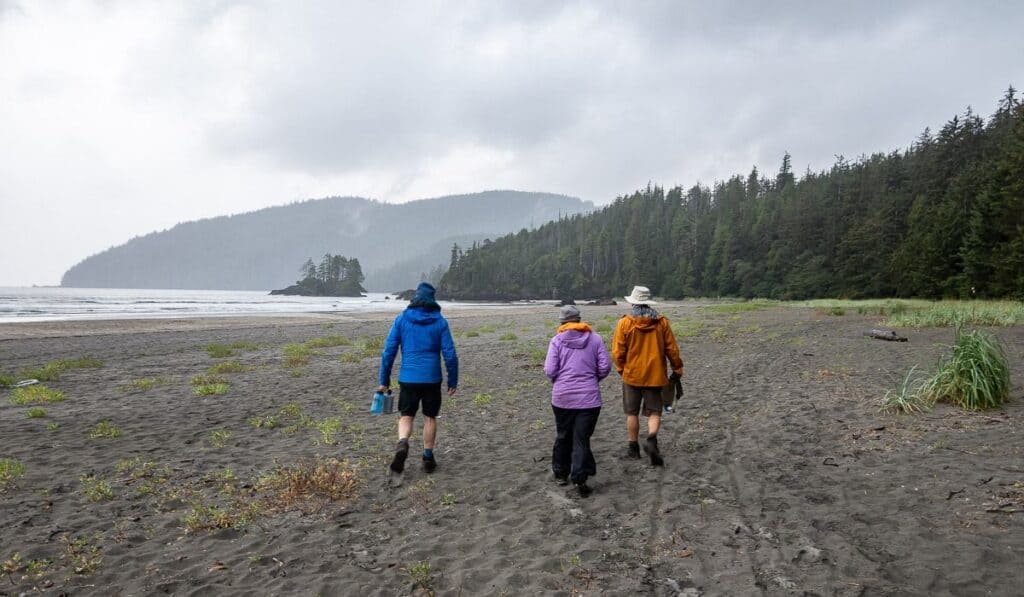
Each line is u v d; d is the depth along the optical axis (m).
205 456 6.07
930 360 10.72
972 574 3.15
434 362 5.38
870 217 65.06
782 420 6.88
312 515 4.41
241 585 3.34
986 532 3.63
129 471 5.52
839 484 4.70
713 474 5.15
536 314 44.84
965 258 38.88
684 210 138.62
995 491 4.23
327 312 50.31
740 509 4.31
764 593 3.10
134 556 3.69
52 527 4.12
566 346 4.96
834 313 27.19
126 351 18.12
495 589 3.26
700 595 3.13
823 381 9.29
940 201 54.44
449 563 3.61
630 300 5.61
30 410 8.21
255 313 47.12
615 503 4.55
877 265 59.44
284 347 19.16
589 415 4.84
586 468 4.75
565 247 152.75
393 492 4.93
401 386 5.37
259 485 5.05
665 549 3.72
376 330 27.73
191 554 3.74
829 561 3.43
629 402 5.58
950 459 5.04
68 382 11.52
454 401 9.07
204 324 31.95
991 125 63.41
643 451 5.98
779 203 107.00
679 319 28.88
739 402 8.12
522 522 4.25
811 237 79.75
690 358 13.38
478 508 4.54
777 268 84.50
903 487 4.51
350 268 186.88
